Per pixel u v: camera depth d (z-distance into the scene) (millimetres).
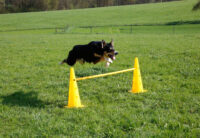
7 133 4504
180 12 52594
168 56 12055
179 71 8914
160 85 7312
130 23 45844
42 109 5652
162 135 4172
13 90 7215
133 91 6777
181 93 6465
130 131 4426
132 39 22281
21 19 59719
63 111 5484
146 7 65875
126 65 10422
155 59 11531
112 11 63969
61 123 4781
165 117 4949
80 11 69625
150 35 27344
